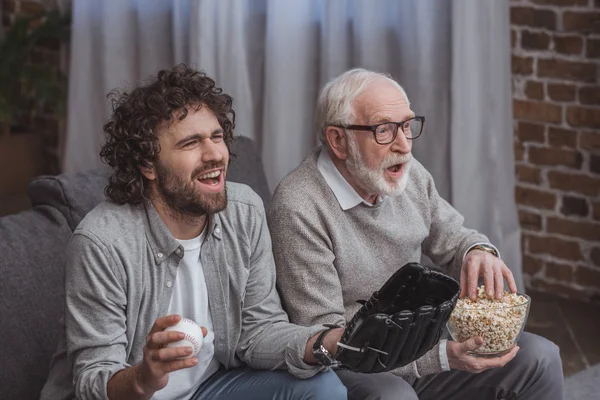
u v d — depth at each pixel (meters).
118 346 2.06
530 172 4.30
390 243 2.52
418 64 3.98
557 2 4.04
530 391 2.55
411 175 2.68
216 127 2.12
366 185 2.44
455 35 3.90
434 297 2.18
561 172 4.21
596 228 4.16
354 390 2.33
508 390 2.53
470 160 4.02
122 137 2.10
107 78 4.57
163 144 2.09
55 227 2.45
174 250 2.12
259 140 4.38
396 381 2.34
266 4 4.19
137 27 4.54
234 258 2.22
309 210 2.42
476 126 4.00
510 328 2.28
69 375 2.11
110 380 1.95
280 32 4.11
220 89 2.19
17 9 5.32
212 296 2.19
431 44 3.96
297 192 2.45
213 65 4.29
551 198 4.26
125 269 2.07
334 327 2.20
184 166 2.08
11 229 2.35
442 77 4.00
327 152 2.53
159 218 2.12
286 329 2.22
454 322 2.31
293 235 2.40
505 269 2.55
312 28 4.15
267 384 2.18
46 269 2.34
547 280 4.36
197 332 1.93
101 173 2.63
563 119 4.14
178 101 2.07
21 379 2.22
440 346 2.30
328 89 2.51
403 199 2.59
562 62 4.09
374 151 2.42
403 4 3.97
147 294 2.11
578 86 4.07
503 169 4.09
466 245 2.65
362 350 2.01
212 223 2.16
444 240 2.70
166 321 1.88
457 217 2.75
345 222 2.46
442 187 4.09
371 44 4.02
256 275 2.28
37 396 2.26
